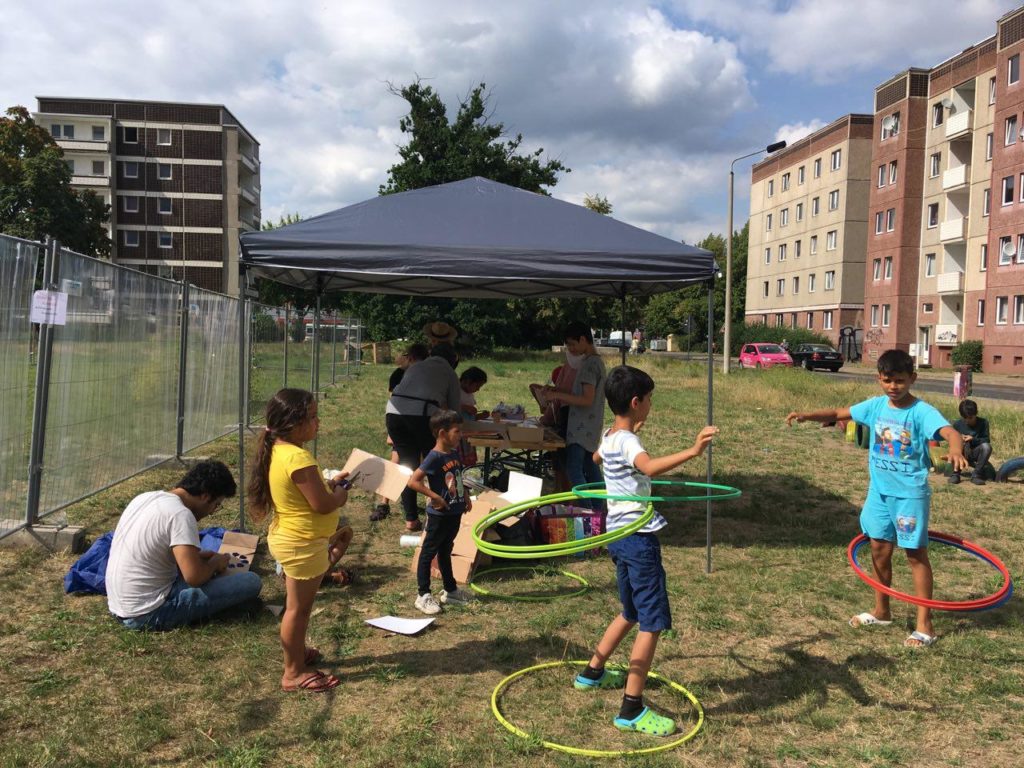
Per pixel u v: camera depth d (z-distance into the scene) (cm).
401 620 466
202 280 6319
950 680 401
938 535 480
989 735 348
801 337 5016
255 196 7038
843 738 344
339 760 313
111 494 742
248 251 562
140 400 785
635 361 3500
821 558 621
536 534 627
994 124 3681
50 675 379
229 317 1126
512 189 699
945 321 4209
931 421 429
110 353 704
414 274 564
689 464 1062
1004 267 3622
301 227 585
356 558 594
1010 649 442
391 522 705
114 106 6128
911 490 445
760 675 406
